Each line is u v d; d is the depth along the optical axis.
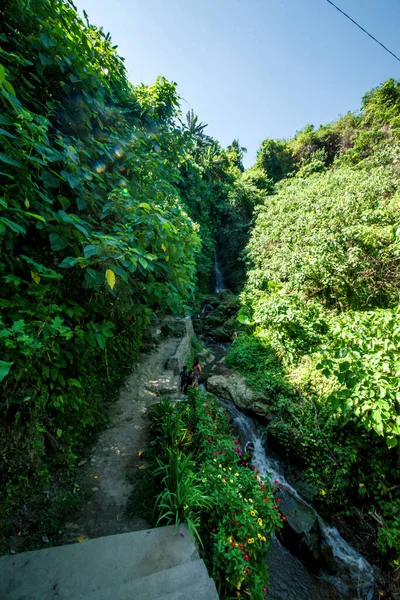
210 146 23.94
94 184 2.58
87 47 2.56
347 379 3.67
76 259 1.75
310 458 5.11
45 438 2.82
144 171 3.42
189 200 17.27
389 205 7.16
